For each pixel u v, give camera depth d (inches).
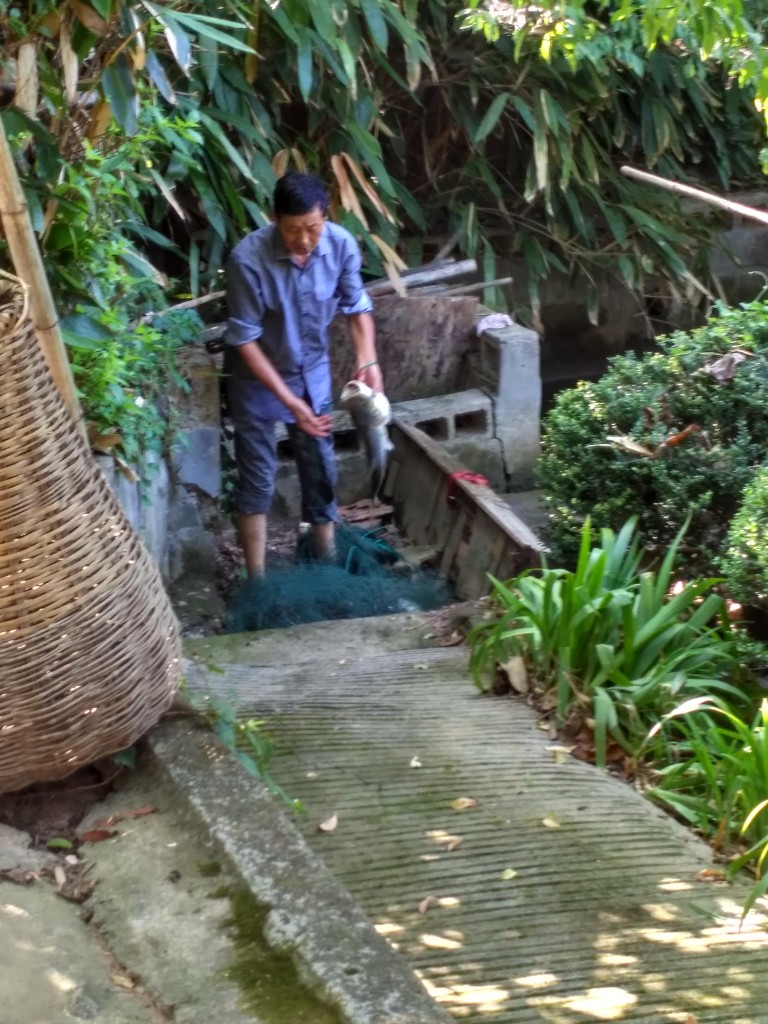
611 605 141.2
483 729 135.0
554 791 120.4
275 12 205.5
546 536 205.8
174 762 102.7
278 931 81.5
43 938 80.9
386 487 252.4
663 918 98.4
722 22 165.3
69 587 90.4
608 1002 85.8
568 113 285.0
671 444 169.6
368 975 76.5
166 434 197.2
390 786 118.7
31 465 87.4
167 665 102.3
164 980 78.4
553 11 194.2
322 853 105.4
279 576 205.9
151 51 139.1
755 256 329.1
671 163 314.0
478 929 94.9
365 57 271.6
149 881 89.7
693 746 124.8
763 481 146.2
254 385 196.1
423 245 295.7
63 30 124.0
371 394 194.2
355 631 174.1
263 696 141.3
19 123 126.0
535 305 290.7
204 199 222.2
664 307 322.7
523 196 292.4
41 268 102.0
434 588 211.5
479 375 256.5
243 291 184.5
